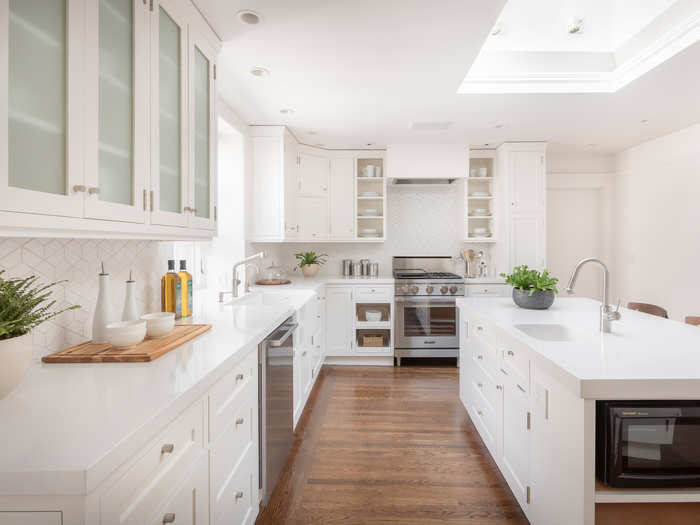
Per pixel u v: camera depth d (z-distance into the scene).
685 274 3.84
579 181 4.84
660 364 1.33
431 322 4.22
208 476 1.17
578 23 2.52
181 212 1.64
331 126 3.63
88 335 1.50
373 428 2.68
